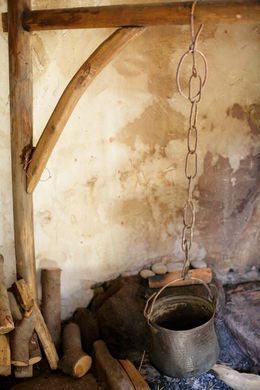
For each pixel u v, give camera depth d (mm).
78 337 4383
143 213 4711
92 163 4461
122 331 4387
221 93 4547
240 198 4812
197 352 3539
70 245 4613
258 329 4391
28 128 3908
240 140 4684
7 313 3654
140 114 4453
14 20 3711
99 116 4367
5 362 3730
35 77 4141
